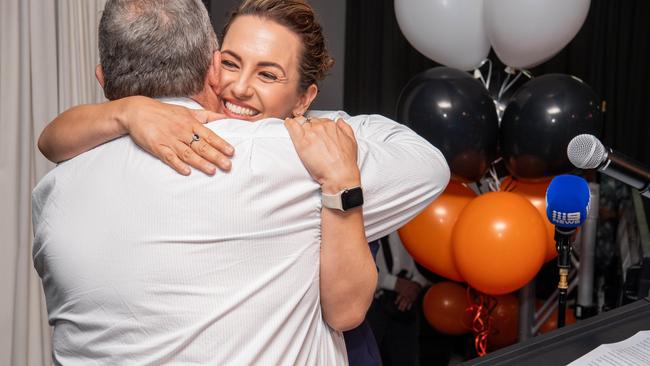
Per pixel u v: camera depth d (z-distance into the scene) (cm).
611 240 285
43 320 244
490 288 202
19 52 228
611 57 349
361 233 83
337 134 83
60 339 84
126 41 83
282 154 80
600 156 126
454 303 261
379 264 266
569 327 124
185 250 75
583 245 237
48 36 234
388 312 260
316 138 81
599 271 286
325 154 80
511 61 213
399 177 90
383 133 105
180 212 76
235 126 82
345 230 82
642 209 241
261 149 79
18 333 234
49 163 241
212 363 75
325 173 79
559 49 207
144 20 83
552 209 158
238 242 76
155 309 75
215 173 77
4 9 223
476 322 256
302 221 81
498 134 205
